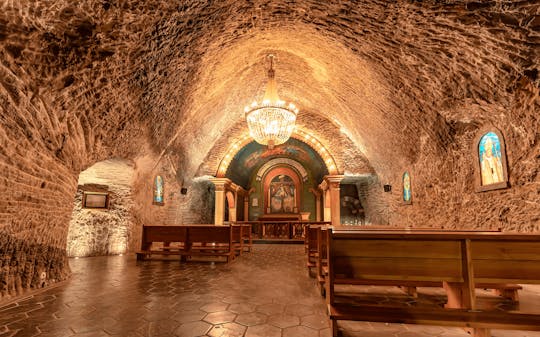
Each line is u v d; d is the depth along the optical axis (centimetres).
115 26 414
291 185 1858
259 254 845
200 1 480
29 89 382
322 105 1162
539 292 420
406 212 930
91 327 281
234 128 1336
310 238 551
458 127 598
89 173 830
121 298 376
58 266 486
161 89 674
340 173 1248
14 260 391
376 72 671
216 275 526
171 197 1130
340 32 607
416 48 512
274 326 285
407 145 833
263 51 865
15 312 322
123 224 859
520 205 444
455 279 265
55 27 359
